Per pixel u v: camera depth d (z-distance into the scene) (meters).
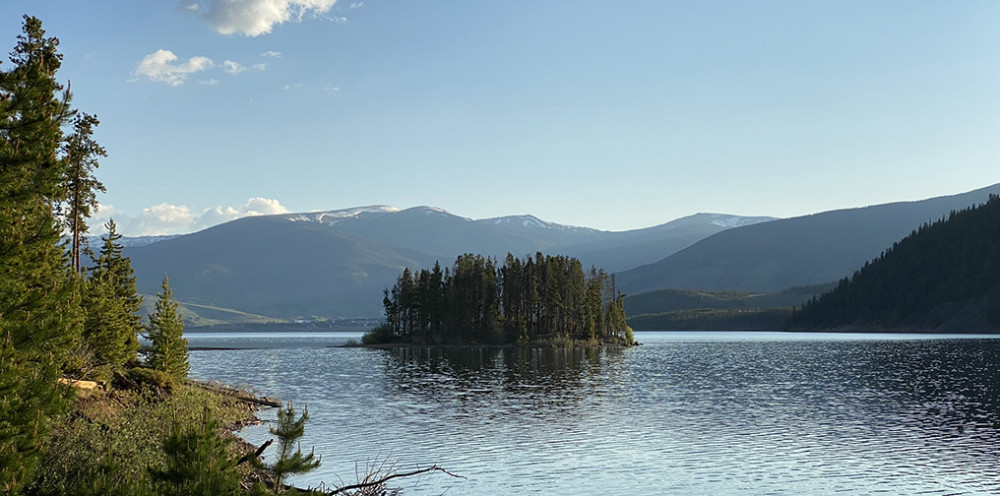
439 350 176.62
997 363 117.50
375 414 59.06
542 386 84.12
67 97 21.23
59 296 18.47
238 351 185.88
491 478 36.75
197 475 15.88
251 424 48.91
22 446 14.67
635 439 47.81
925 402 67.88
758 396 73.31
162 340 55.06
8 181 19.02
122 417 31.92
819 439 48.03
